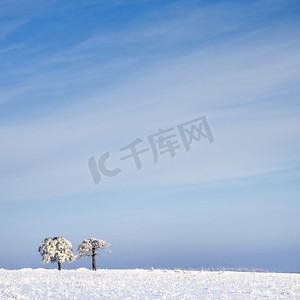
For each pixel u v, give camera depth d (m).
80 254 68.75
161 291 26.97
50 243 71.25
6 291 26.45
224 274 50.88
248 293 26.11
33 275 47.25
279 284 33.62
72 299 23.00
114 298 23.56
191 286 31.12
